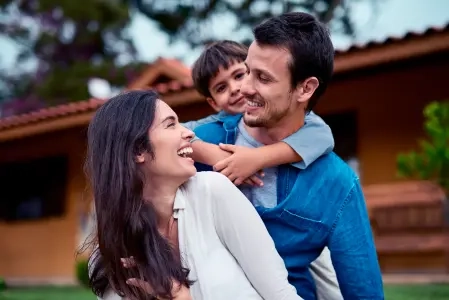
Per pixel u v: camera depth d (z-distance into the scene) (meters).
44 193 13.09
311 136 2.11
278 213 2.07
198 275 1.90
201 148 2.17
